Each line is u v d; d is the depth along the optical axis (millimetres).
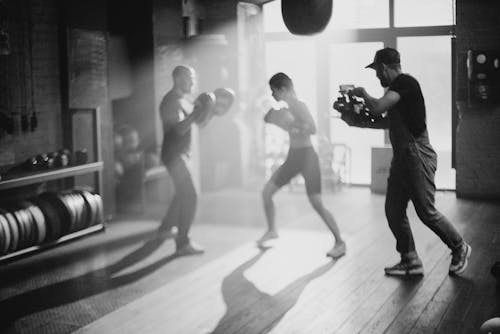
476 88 8234
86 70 7148
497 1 8148
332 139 10023
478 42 8289
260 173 10047
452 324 4008
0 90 6238
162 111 5887
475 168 8445
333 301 4496
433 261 5441
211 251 5973
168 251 6031
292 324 4082
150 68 8195
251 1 9766
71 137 7000
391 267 5086
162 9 8281
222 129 9797
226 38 9648
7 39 5879
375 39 9461
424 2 9164
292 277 5094
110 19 8023
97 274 5332
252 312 4320
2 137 6234
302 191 9391
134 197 7895
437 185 9406
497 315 4148
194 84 5977
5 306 4566
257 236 6562
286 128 5727
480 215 7402
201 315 4285
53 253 6047
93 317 4309
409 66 9375
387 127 5180
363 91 4785
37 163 6398
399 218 4996
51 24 6816
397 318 4133
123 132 7961
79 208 6496
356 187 9703
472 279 4914
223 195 9141
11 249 5738
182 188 5812
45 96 6781
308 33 4949
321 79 9828
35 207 6047
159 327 4090
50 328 4129
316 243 6211
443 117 9398
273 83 5699
